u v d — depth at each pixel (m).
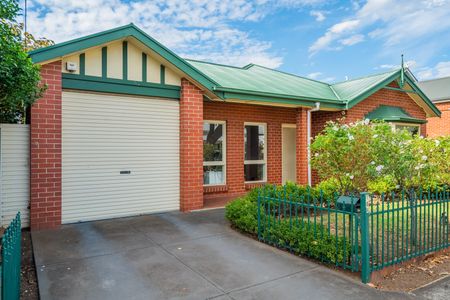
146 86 7.62
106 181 7.25
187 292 3.76
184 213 7.91
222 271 4.37
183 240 5.75
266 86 10.22
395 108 12.53
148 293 3.73
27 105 6.27
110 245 5.45
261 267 4.52
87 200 7.03
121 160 7.43
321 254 4.62
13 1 4.74
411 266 4.70
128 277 4.16
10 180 6.32
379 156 5.88
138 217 7.46
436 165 6.34
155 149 7.89
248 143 11.28
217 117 10.37
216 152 10.56
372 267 4.18
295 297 3.66
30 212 6.35
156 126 7.90
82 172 6.96
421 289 3.98
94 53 7.00
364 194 4.16
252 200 7.04
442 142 6.69
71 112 6.84
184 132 8.09
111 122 7.31
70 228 6.49
